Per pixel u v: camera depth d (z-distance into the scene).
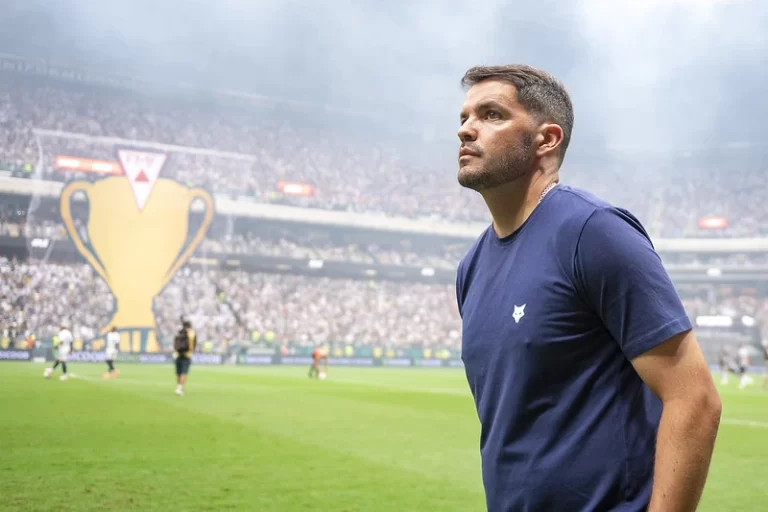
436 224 63.06
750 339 58.56
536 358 2.49
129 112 58.78
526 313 2.52
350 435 14.39
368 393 25.72
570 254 2.46
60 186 47.62
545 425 2.50
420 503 8.58
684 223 70.25
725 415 21.12
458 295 3.10
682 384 2.29
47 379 27.03
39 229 47.09
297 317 55.84
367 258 62.44
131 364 43.88
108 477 9.58
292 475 10.09
